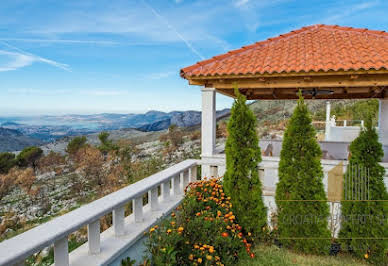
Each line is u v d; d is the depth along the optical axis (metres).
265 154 6.00
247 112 3.85
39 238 1.71
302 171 3.61
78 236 5.08
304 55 4.75
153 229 2.69
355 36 5.70
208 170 4.88
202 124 4.86
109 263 2.33
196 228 2.92
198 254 2.70
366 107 16.25
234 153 3.88
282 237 3.88
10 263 1.44
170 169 4.35
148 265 2.66
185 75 4.64
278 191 3.84
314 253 3.73
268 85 4.49
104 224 5.32
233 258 3.30
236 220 3.94
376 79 4.06
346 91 6.44
